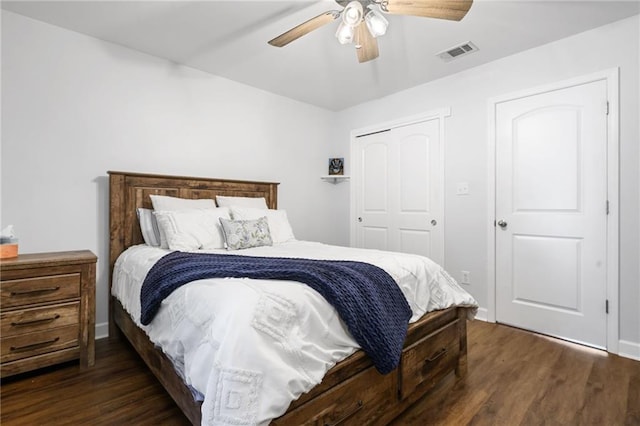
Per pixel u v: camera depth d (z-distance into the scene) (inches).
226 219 98.3
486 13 83.0
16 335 69.2
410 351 58.7
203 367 41.4
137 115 103.7
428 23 87.7
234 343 38.8
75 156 92.6
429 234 129.4
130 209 99.0
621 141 86.3
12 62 83.3
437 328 68.2
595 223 90.5
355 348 50.4
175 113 112.0
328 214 164.7
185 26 90.4
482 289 113.7
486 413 60.0
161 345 55.2
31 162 86.0
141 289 66.3
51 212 88.9
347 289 51.0
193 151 116.3
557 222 97.4
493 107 110.6
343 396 47.3
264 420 36.4
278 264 61.3
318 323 46.4
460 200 119.6
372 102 150.3
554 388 68.5
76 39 92.6
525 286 103.7
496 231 110.3
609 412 59.9
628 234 85.3
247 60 110.3
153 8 82.0
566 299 95.5
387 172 145.3
